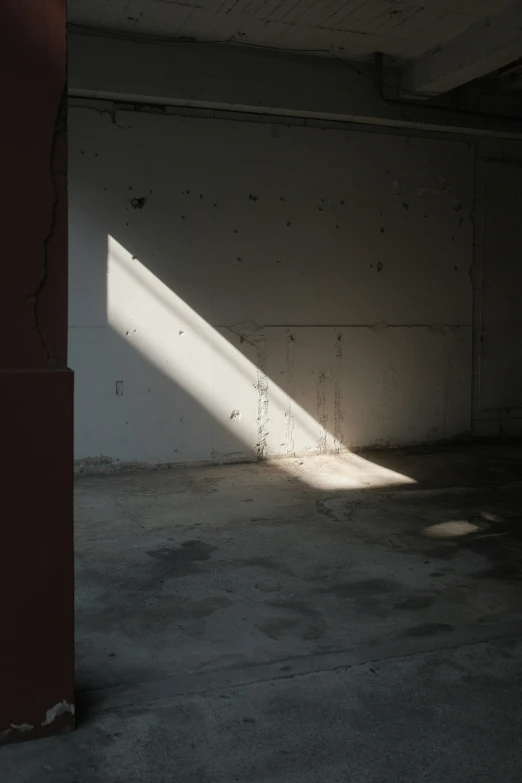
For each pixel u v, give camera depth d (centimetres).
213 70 570
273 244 623
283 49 587
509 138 707
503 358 725
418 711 239
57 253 217
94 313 572
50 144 214
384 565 379
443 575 364
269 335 627
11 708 219
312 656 278
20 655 219
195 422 608
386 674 263
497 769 209
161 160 582
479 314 712
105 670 267
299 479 569
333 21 531
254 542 417
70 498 221
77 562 383
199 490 534
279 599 334
